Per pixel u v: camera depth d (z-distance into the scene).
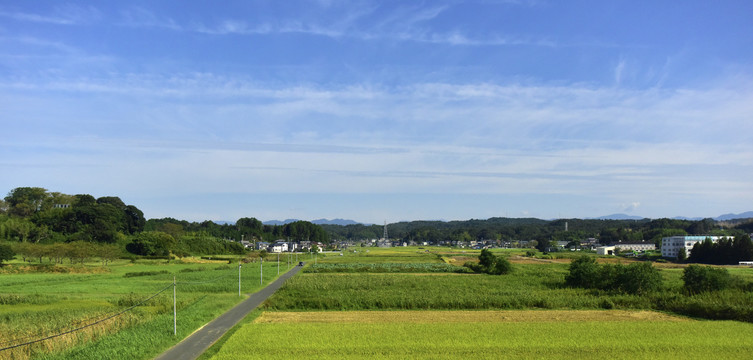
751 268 109.44
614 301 49.81
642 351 30.20
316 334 34.59
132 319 37.50
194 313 41.81
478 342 32.34
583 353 29.75
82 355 27.78
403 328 36.91
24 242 130.00
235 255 176.75
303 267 115.00
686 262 143.62
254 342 32.19
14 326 35.00
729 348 30.92
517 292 57.62
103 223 160.38
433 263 131.50
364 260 150.88
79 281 75.88
